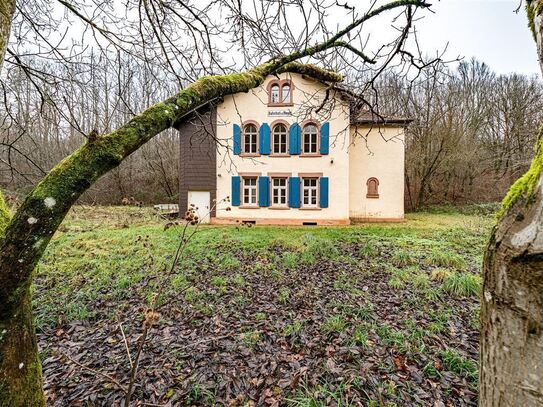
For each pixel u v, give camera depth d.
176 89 3.41
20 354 1.02
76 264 6.77
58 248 8.23
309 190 14.25
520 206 0.79
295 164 14.07
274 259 7.29
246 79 1.74
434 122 19.61
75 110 3.29
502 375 0.80
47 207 0.95
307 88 13.80
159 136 23.47
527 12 0.94
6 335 0.96
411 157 20.95
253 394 2.77
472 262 6.80
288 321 4.14
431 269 6.36
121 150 1.07
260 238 9.81
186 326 4.07
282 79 13.91
